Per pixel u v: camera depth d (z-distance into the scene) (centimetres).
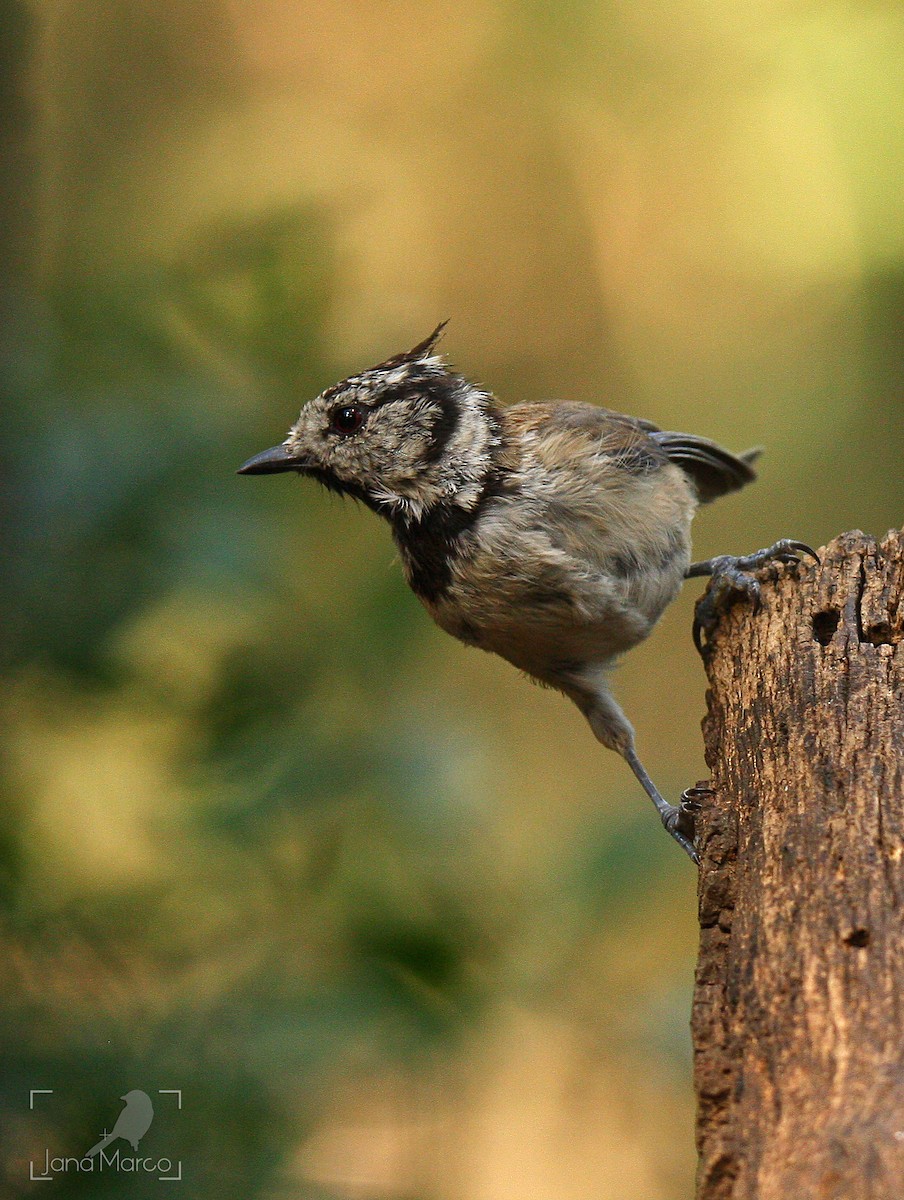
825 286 2203
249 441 844
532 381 2162
